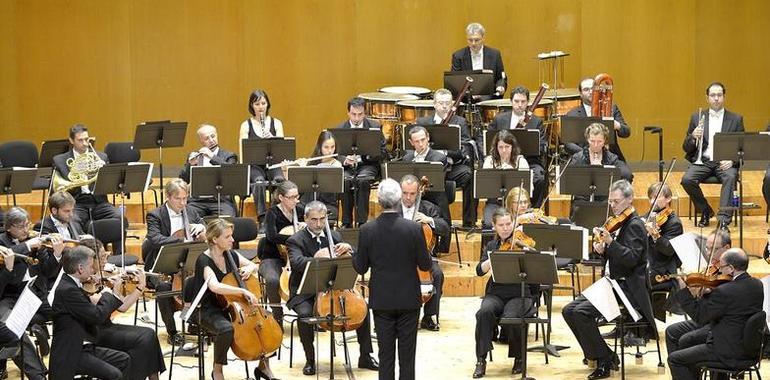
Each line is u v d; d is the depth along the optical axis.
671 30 32.31
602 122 25.12
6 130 32.84
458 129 24.62
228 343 18.28
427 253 17.61
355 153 24.72
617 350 20.91
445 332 21.97
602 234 19.11
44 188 26.59
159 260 18.83
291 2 32.75
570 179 22.98
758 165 31.25
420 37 32.72
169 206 21.91
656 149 32.69
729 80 32.41
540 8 32.47
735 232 25.67
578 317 19.14
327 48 32.88
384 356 17.78
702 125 26.05
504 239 19.78
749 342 16.94
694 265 19.22
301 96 32.97
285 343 21.48
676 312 19.83
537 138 24.64
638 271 19.28
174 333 20.92
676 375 17.64
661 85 32.47
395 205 17.70
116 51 32.78
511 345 19.88
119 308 17.84
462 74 27.73
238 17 32.75
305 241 20.30
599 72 32.50
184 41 32.84
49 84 32.78
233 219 22.83
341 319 18.77
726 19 32.25
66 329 17.34
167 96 32.94
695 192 26.14
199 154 25.58
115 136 32.97
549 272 18.22
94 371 17.48
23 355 17.97
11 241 20.06
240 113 33.06
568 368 19.97
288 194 21.58
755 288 17.11
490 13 32.53
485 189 23.16
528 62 32.62
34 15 32.56
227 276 18.67
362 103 26.61
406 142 25.58
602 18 32.34
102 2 32.66
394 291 17.52
